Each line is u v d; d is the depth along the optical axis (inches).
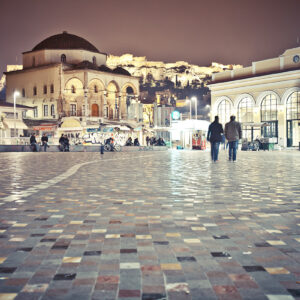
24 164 639.8
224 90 2069.4
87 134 1946.4
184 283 106.7
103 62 2930.6
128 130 2023.9
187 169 509.7
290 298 97.2
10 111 2378.2
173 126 1781.5
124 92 2945.4
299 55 1763.0
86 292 100.7
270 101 1871.3
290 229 169.2
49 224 180.1
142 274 113.6
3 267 119.9
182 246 142.8
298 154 1094.4
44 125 2048.5
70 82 2736.2
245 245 143.9
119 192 286.0
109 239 153.0
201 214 202.8
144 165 600.7
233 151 702.5
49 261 125.6
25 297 97.8
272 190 295.9
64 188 310.0
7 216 198.5
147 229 169.8
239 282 107.4
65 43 2861.7
